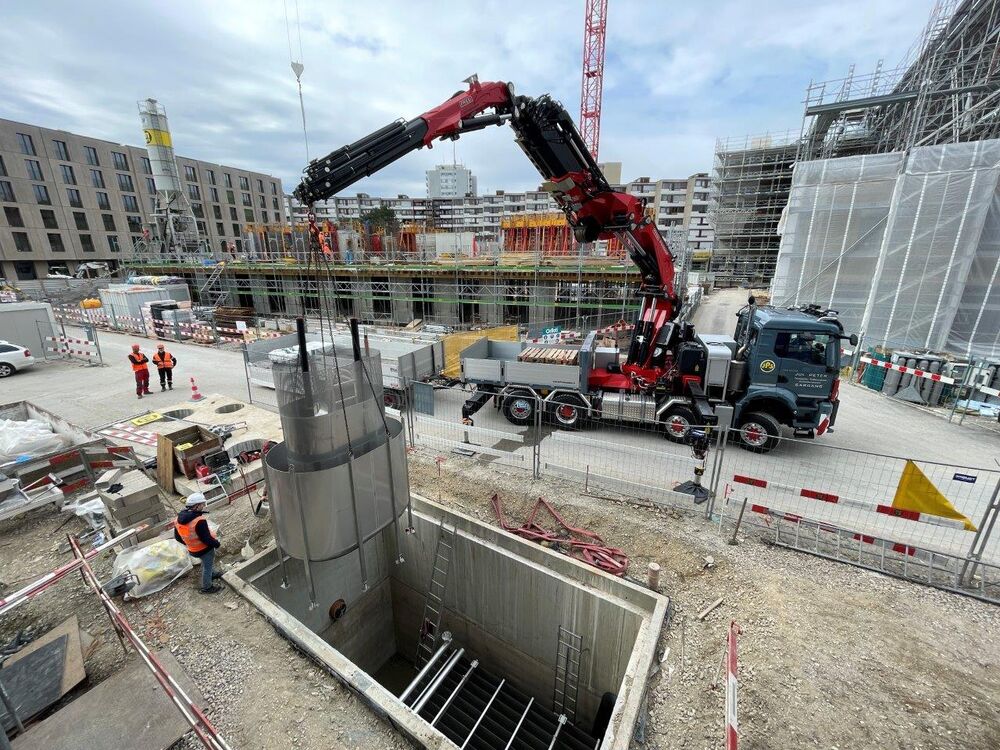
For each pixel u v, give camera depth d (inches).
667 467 345.1
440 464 346.3
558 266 915.4
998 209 519.5
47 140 1737.2
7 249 1658.5
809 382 352.5
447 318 1040.8
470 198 3784.5
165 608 207.8
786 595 208.2
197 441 320.2
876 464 349.4
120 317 943.0
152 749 148.6
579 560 242.4
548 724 252.1
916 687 162.7
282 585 236.8
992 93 655.1
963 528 208.7
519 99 293.3
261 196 2679.6
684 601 212.2
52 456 285.9
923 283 557.6
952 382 450.6
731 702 125.0
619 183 2593.5
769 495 304.2
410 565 313.6
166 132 1270.9
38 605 207.9
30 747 148.4
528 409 428.5
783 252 645.3
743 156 1514.5
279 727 157.6
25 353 629.3
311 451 179.5
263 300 1249.4
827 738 146.6
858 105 810.8
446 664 276.2
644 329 401.4
